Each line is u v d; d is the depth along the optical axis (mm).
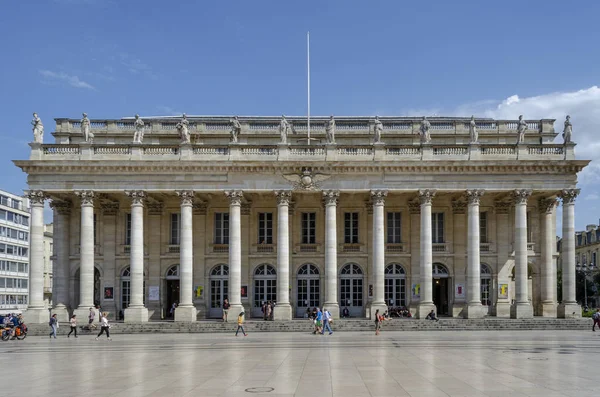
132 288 57469
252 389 21578
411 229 63031
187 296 57625
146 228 63281
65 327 53938
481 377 24062
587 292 114125
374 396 20109
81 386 22656
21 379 24703
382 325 53094
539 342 39906
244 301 62406
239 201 58344
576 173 58156
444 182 58312
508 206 63062
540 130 65875
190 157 58188
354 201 63594
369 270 62844
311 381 23281
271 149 58750
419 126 65500
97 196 59594
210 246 63250
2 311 106625
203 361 30281
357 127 66250
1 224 107250
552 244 62562
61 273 62031
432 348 36094
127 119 66562
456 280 62594
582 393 20484
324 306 57562
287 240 58094
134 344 41469
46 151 58281
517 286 57750
